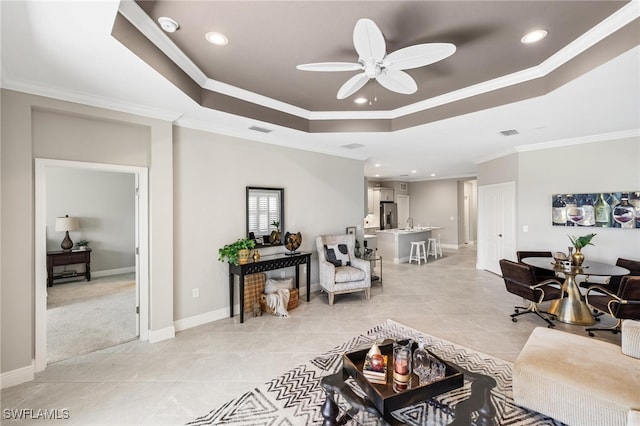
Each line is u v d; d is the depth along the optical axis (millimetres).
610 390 1655
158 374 2490
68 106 2602
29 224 2424
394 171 8383
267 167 4332
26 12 1528
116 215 6312
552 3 1857
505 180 5594
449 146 5055
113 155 2932
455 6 1881
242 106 3352
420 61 1929
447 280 5711
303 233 4812
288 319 3730
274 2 1829
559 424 1873
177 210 3430
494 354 2775
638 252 4039
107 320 3689
